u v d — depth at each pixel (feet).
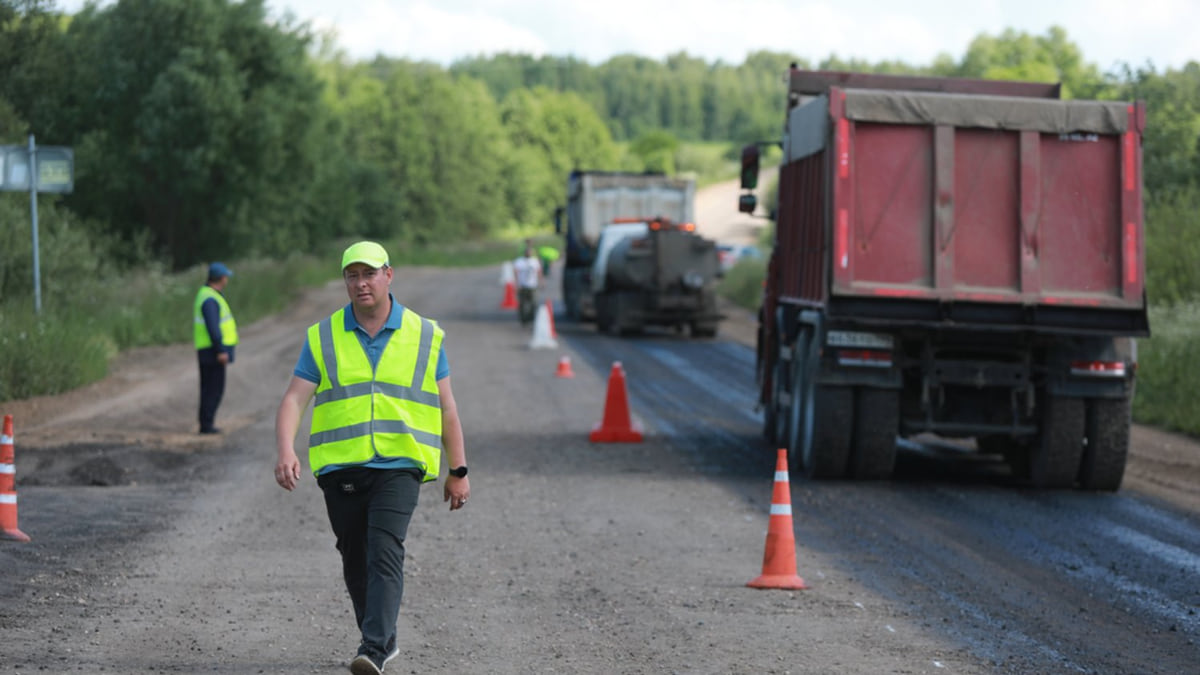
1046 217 78.69
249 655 39.81
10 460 57.72
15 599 45.93
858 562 58.03
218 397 98.37
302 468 83.87
